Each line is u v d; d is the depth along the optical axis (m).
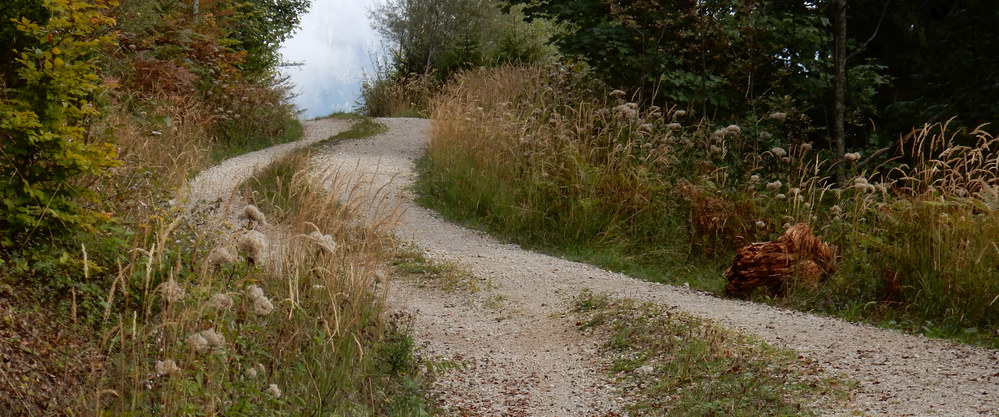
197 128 14.87
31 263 4.86
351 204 6.99
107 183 5.96
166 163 9.60
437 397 5.84
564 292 8.87
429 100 20.80
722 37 15.11
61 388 3.90
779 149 11.75
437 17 30.44
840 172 13.25
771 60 15.64
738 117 14.71
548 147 13.05
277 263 6.21
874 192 9.78
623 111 12.62
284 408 4.52
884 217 9.25
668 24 15.25
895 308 8.38
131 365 3.92
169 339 3.96
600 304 8.08
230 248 4.68
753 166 12.64
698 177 11.90
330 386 4.88
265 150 16.77
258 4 27.03
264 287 5.75
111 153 5.21
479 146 14.05
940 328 7.74
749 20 14.78
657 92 15.27
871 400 5.52
